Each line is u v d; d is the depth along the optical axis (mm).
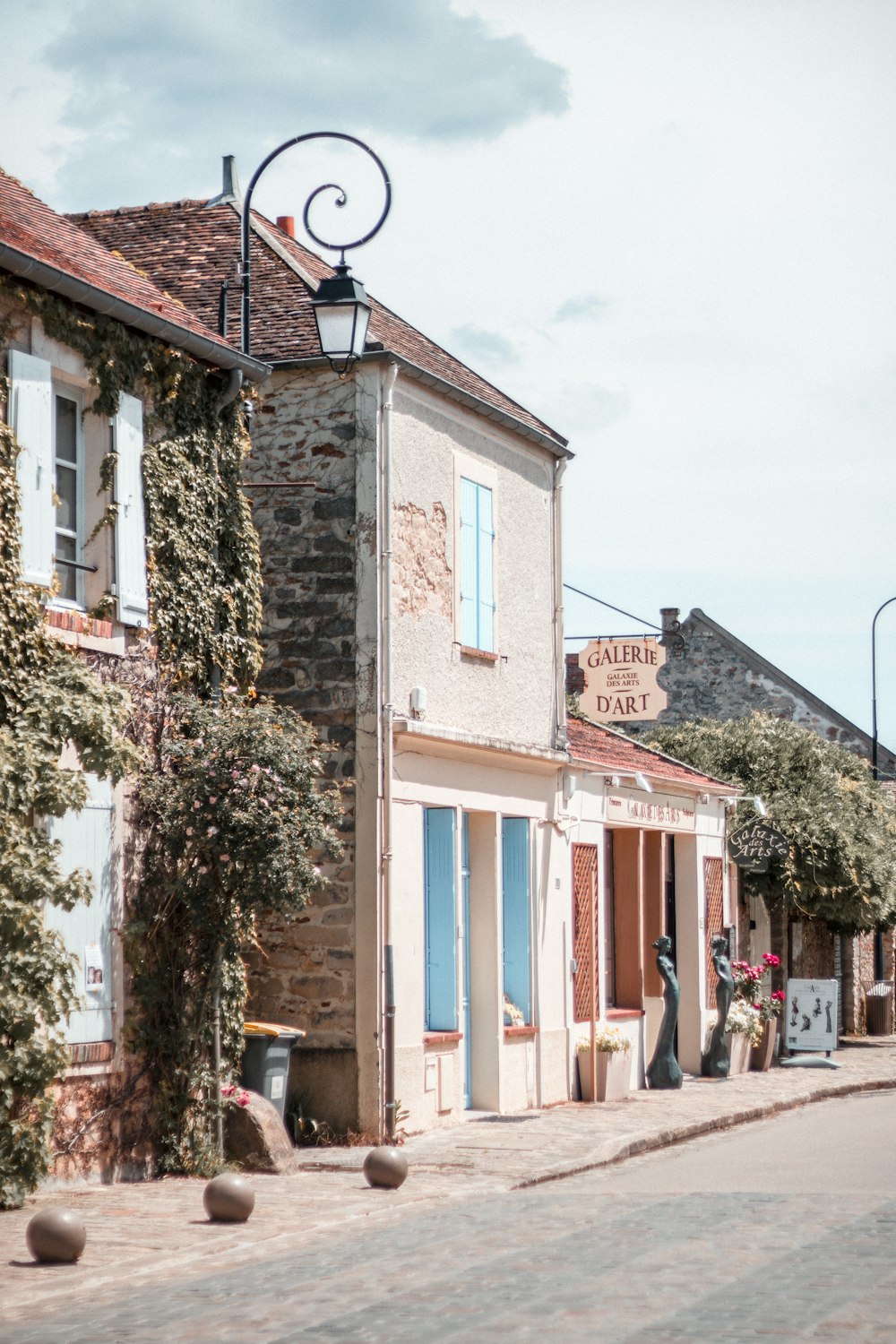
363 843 16234
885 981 35375
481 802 18500
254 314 17625
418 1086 16703
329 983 16172
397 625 16766
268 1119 14297
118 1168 13234
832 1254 9383
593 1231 10500
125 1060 13422
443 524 17906
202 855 13883
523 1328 7387
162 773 14070
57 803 12141
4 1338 7578
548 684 20516
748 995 25594
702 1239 10031
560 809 20516
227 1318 7891
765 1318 7516
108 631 13398
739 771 28984
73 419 13633
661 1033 22172
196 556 14742
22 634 12328
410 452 17266
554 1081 19828
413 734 16578
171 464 14445
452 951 17828
